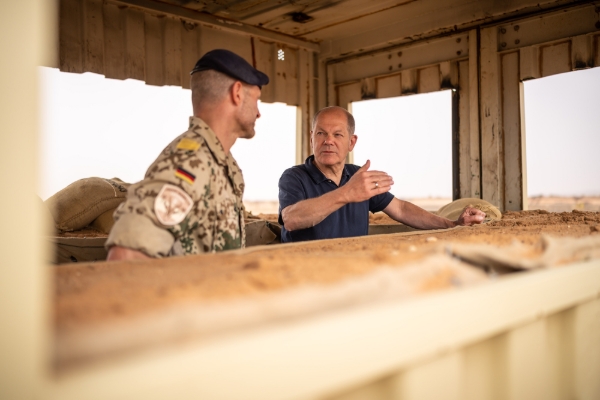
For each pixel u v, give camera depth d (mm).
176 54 6180
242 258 1313
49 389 483
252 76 2033
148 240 1584
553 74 5398
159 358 541
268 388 609
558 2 5242
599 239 1583
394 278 946
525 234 1795
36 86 536
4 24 518
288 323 673
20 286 513
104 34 5621
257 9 6242
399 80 6805
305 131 7480
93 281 961
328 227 3076
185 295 803
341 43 7277
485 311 895
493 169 5758
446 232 2191
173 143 1817
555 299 1094
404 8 6207
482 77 5832
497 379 1069
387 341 729
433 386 906
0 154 514
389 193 3422
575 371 1312
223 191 1899
